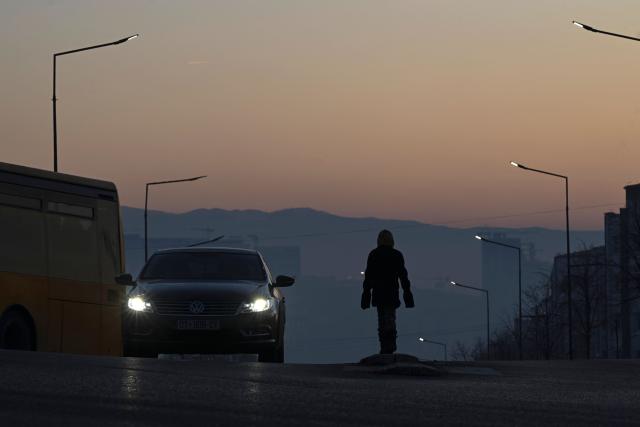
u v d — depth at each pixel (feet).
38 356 112.57
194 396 82.38
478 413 77.66
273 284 155.94
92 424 67.77
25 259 150.30
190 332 143.54
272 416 73.46
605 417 76.89
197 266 154.61
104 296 164.45
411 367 112.16
